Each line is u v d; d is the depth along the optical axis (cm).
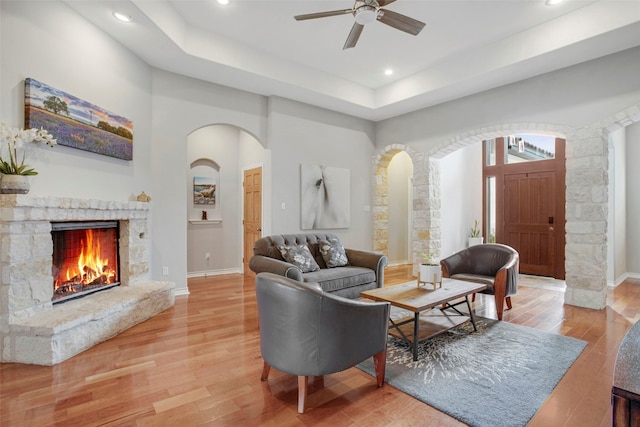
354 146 625
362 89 561
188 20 372
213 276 580
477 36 400
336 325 190
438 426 175
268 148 517
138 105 392
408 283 330
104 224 342
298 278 315
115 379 220
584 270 392
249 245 588
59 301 289
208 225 591
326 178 579
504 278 342
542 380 221
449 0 329
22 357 239
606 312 371
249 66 429
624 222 556
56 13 287
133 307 321
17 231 243
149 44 362
